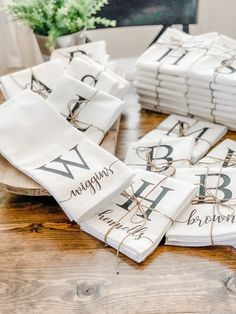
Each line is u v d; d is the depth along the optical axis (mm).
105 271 596
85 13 1027
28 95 778
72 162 700
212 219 626
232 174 692
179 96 916
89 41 1137
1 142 737
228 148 814
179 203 636
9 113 761
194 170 713
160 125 917
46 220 700
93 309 544
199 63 875
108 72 918
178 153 770
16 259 630
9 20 1322
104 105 811
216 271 583
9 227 692
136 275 585
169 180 683
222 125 898
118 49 1470
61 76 899
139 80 960
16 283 590
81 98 822
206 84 854
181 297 550
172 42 973
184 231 618
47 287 580
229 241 608
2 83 904
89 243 644
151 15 1247
